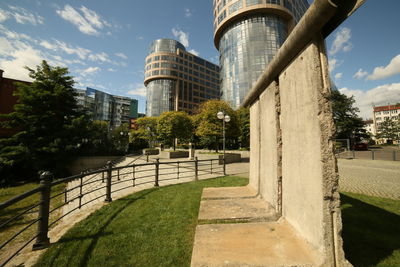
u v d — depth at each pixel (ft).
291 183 9.18
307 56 7.72
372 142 177.99
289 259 6.59
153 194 18.07
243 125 90.63
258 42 126.52
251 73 124.98
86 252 8.27
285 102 10.11
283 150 10.30
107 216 12.56
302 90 8.17
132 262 7.47
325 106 6.81
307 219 7.54
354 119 98.73
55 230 10.91
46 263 7.64
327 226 6.30
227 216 10.83
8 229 17.49
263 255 6.91
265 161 13.20
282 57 9.41
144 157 69.56
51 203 27.50
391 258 7.24
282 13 128.67
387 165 40.93
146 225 10.87
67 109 54.85
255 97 16.31
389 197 16.24
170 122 79.41
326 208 6.37
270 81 12.39
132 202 15.61
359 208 13.25
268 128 12.60
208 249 7.47
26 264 7.73
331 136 6.61
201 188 19.79
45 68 53.01
